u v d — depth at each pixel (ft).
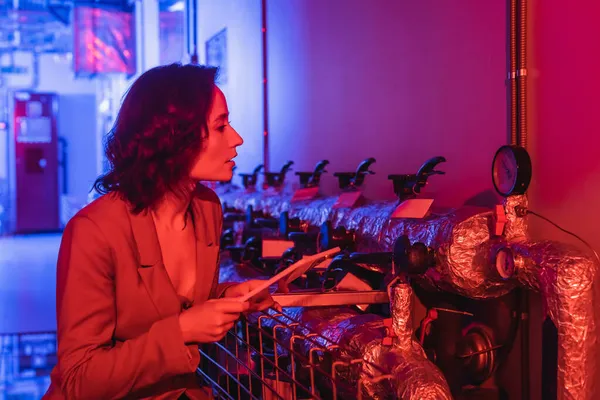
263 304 4.47
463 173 6.85
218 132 4.00
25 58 43.83
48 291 20.80
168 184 3.84
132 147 3.81
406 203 5.70
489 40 6.40
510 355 5.93
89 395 3.43
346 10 9.62
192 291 4.26
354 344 4.54
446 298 5.78
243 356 5.76
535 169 5.74
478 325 5.88
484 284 4.79
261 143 14.24
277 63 13.01
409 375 4.02
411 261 4.38
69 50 41.65
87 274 3.57
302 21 11.48
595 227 5.13
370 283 5.99
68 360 3.46
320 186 10.70
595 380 4.37
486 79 6.46
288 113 12.39
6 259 28.73
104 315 3.60
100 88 41.93
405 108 8.00
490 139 6.40
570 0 5.35
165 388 4.00
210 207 4.36
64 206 41.60
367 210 6.48
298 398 5.20
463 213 4.91
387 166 8.48
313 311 5.58
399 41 8.11
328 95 10.37
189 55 21.62
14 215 41.19
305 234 6.98
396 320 4.33
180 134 3.80
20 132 40.88
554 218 5.54
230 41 17.01
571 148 5.36
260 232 9.85
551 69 5.56
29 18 35.96
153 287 3.78
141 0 31.27
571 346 4.17
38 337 14.75
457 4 6.92
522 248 4.50
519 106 5.79
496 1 6.29
